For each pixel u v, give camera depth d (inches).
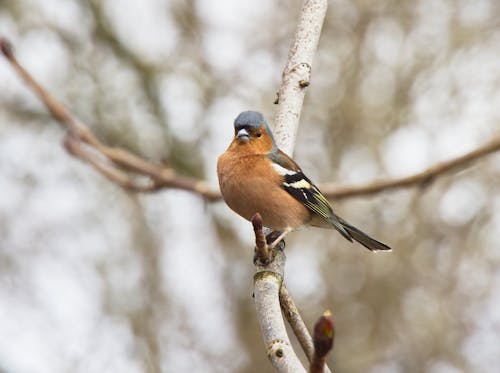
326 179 597.0
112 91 641.6
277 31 606.2
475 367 572.7
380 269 584.7
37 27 626.5
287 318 218.2
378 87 611.2
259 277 220.8
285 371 187.3
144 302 584.4
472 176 584.4
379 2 605.6
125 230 603.2
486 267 585.6
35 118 607.5
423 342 576.4
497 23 598.9
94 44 638.5
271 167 316.2
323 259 592.4
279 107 267.4
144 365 564.7
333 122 608.7
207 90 627.2
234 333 603.5
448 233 589.3
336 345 580.1
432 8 608.4
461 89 595.8
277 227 326.0
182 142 643.5
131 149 641.0
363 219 591.2
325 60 614.2
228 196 321.4
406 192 585.0
